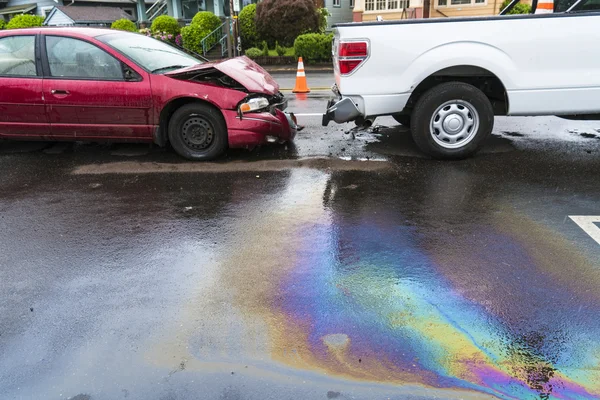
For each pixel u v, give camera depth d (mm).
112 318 2783
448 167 5266
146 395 2225
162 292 3027
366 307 2816
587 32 4840
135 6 33062
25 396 2240
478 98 5172
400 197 4461
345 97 5238
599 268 3131
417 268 3217
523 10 18438
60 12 27828
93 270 3326
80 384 2301
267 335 2602
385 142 6367
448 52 4969
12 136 5941
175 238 3777
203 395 2213
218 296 2967
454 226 3824
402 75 5086
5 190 5004
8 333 2682
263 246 3594
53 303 2947
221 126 5625
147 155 6129
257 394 2207
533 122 7352
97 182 5176
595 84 4973
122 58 5602
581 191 4465
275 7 19391
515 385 2227
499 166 5250
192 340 2578
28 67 5730
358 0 22703
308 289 3014
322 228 3863
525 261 3254
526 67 4961
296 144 6395
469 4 20859
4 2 32844
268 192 4711
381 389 2219
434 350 2457
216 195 4680
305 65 18734
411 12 21312
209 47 20828
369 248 3510
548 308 2748
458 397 2166
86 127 5773
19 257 3543
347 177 5051
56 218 4242
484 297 2871
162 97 5543
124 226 4035
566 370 2305
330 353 2455
